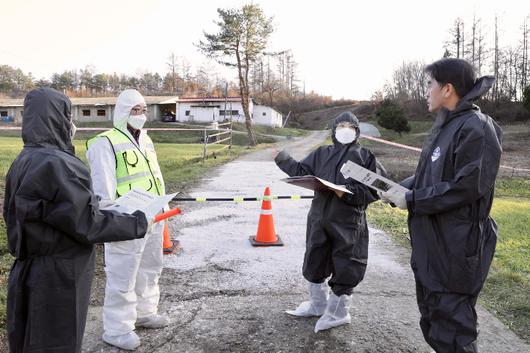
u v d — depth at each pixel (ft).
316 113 294.66
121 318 11.03
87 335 11.69
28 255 7.27
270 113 202.80
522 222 27.76
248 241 21.18
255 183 40.52
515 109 180.14
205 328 12.18
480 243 7.93
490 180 7.58
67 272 7.36
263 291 14.92
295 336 11.73
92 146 10.81
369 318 12.83
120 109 11.28
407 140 133.49
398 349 11.14
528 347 11.29
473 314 8.03
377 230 23.67
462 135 7.75
